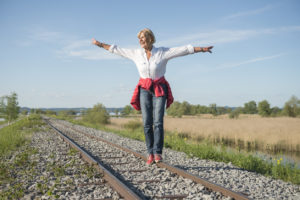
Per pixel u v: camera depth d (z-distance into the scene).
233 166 5.70
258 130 15.11
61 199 3.24
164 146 9.36
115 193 3.37
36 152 7.22
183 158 6.57
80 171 4.69
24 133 14.22
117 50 4.46
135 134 13.52
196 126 17.38
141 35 4.21
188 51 4.09
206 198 3.17
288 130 14.52
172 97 4.58
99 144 9.19
